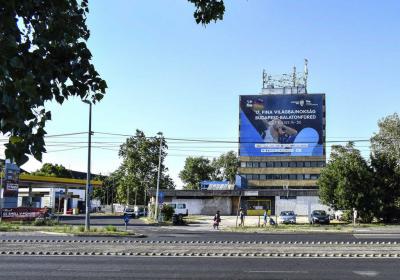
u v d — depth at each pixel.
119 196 105.81
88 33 4.80
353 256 18.95
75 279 13.34
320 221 49.53
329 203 52.00
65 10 4.51
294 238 29.50
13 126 3.85
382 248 22.06
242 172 107.44
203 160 135.62
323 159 104.88
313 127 93.94
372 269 15.27
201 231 37.88
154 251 20.83
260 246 23.19
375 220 52.12
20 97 3.78
